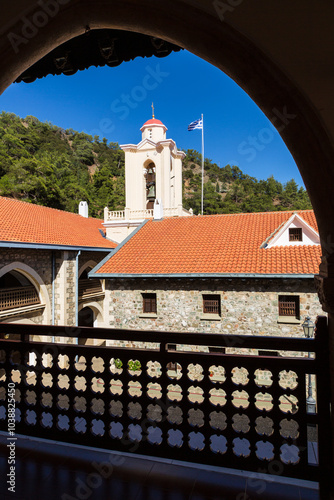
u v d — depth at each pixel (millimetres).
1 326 3141
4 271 13352
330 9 1721
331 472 2309
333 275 1982
